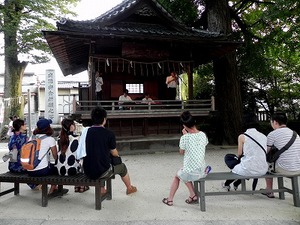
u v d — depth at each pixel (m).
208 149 9.86
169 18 9.51
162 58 9.37
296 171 3.54
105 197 3.86
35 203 3.86
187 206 3.60
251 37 12.15
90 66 8.94
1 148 12.09
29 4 14.70
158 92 11.85
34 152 3.68
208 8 11.56
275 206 3.53
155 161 7.51
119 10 9.24
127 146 9.44
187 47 9.45
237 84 11.16
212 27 11.30
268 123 14.54
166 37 8.36
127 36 7.95
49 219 3.20
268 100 16.08
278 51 12.10
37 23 15.52
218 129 11.40
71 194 4.31
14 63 16.77
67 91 23.41
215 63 11.55
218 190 4.33
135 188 4.33
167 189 4.52
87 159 3.52
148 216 3.25
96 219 3.18
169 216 3.23
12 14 14.69
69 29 7.38
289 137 3.61
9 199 4.08
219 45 9.06
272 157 3.67
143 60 9.42
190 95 9.70
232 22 13.27
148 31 8.33
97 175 3.50
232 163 3.99
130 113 8.75
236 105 10.97
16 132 4.27
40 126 3.89
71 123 4.00
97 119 3.69
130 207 3.60
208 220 3.08
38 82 17.61
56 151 3.90
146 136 9.89
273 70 15.01
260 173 3.56
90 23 8.27
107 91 11.29
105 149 3.59
